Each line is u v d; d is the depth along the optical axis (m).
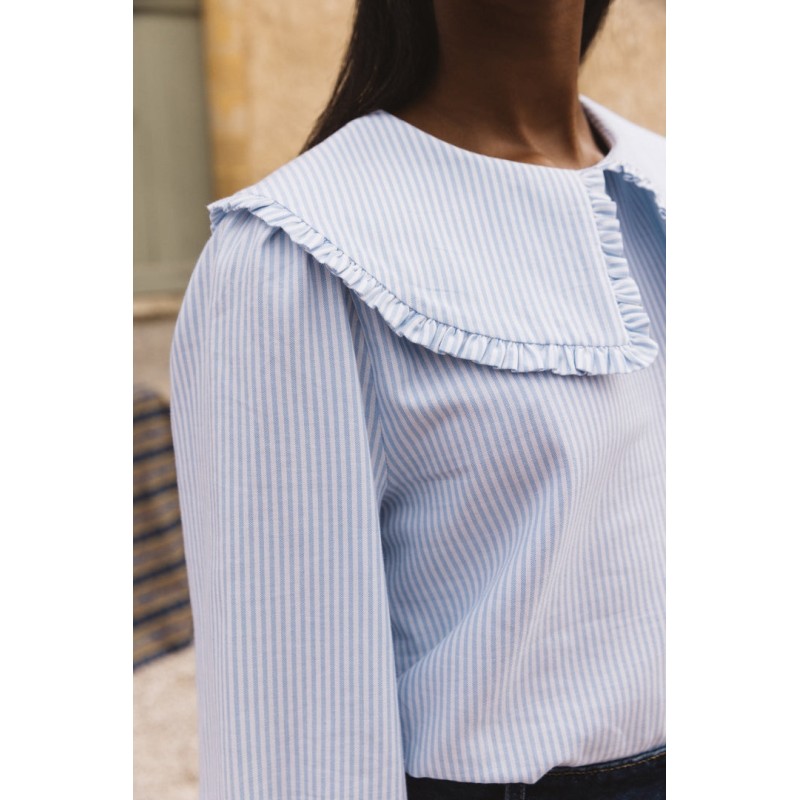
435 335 0.76
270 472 0.75
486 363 0.75
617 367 0.78
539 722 0.78
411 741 0.80
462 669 0.77
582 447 0.76
